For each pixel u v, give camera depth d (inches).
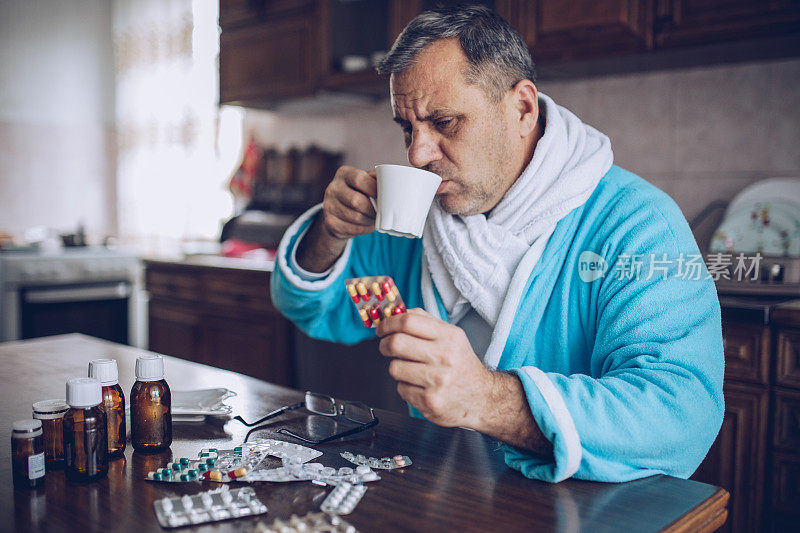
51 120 172.9
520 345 37.1
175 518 22.5
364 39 105.3
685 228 35.2
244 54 121.2
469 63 33.4
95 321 135.0
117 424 29.7
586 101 93.0
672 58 78.1
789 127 76.7
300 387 99.2
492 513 23.5
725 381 62.7
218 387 41.4
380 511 23.6
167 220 163.0
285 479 26.0
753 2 67.6
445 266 40.4
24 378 45.0
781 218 73.6
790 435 59.6
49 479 26.9
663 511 23.9
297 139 136.1
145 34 164.7
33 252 132.2
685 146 84.5
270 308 104.3
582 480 26.8
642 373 28.8
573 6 80.0
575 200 36.8
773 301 61.7
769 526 61.4
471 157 35.0
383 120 120.0
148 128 165.6
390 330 26.0
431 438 32.3
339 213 37.5
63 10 172.6
